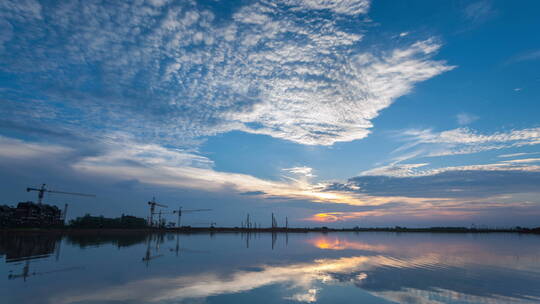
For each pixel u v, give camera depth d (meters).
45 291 13.94
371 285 16.34
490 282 17.23
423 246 45.69
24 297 12.88
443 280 17.81
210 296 13.57
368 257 29.31
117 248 35.47
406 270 21.41
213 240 58.12
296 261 25.89
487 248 41.94
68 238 57.72
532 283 17.02
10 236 62.16
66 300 12.52
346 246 44.78
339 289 15.38
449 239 75.62
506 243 56.16
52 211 106.31
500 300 13.58
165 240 55.78
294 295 14.05
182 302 12.55
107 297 13.05
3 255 27.31
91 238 58.72
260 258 27.72
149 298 13.02
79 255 27.78
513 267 23.06
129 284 15.59
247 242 52.59
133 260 24.83
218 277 17.88
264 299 13.27
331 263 24.80
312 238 75.38
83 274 18.19
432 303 13.11
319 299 13.48
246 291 14.61
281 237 80.12
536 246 46.56
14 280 16.27
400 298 13.82
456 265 24.05
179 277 17.64
